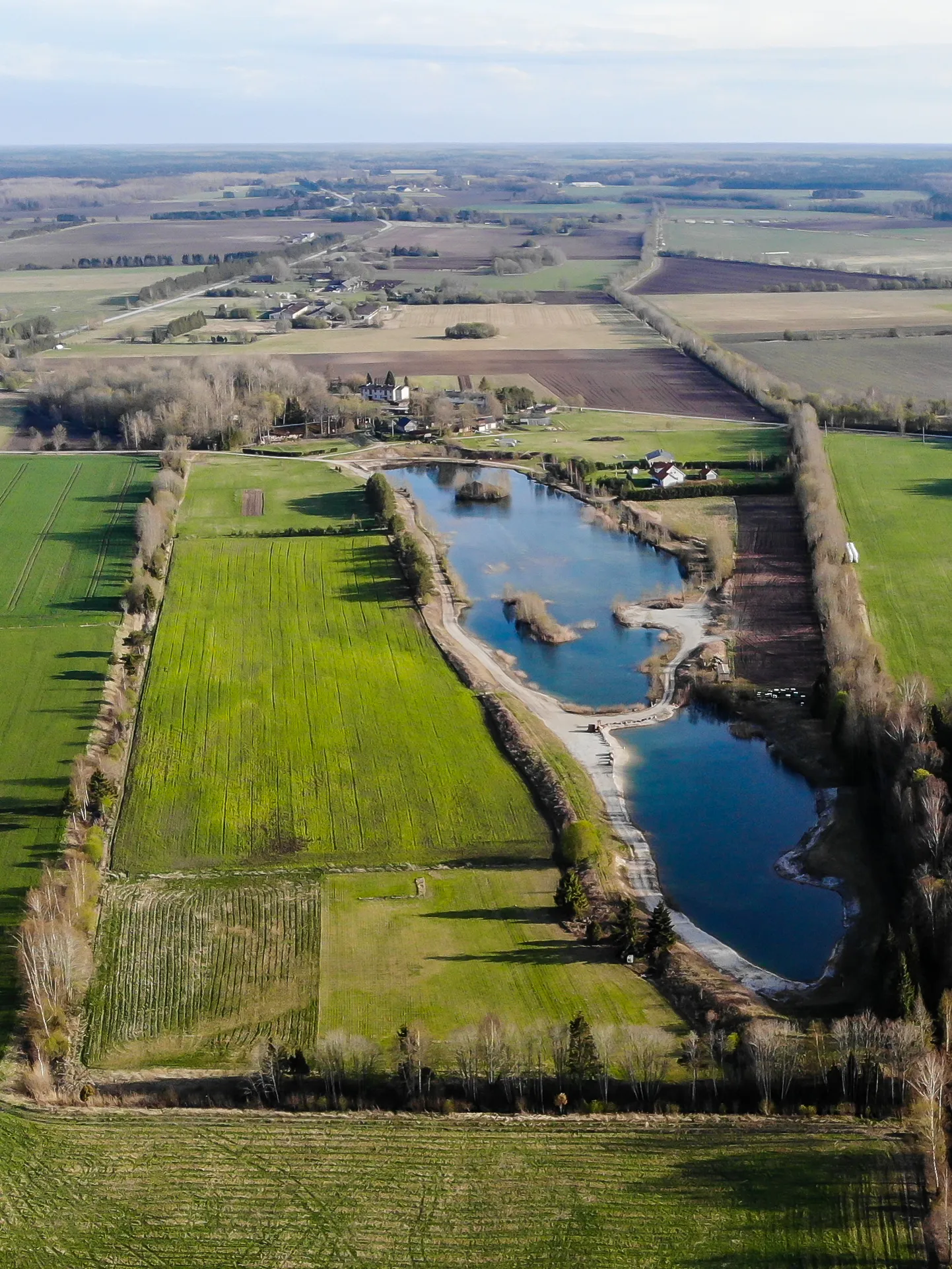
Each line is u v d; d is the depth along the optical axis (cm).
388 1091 7644
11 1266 6381
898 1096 7375
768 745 12450
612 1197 6706
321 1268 6325
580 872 10019
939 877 8956
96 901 9700
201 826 10794
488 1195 6750
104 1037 8244
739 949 9281
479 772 11688
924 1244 6322
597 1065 7500
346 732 12500
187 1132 7281
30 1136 7250
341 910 9594
